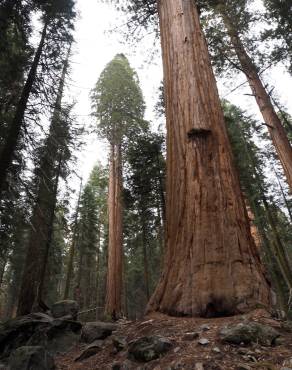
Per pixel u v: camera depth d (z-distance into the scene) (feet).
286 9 38.58
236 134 59.21
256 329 9.21
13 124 24.68
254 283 12.13
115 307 45.98
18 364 10.73
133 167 50.24
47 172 32.53
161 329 11.24
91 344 13.67
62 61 30.71
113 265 49.65
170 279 13.62
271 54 42.86
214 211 13.82
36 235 34.47
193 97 16.92
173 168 16.28
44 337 16.25
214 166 14.90
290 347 8.43
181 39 19.56
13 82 29.30
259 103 43.29
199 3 38.29
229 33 43.09
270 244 65.05
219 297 11.91
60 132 31.01
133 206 55.36
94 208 90.38
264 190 61.21
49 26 31.50
